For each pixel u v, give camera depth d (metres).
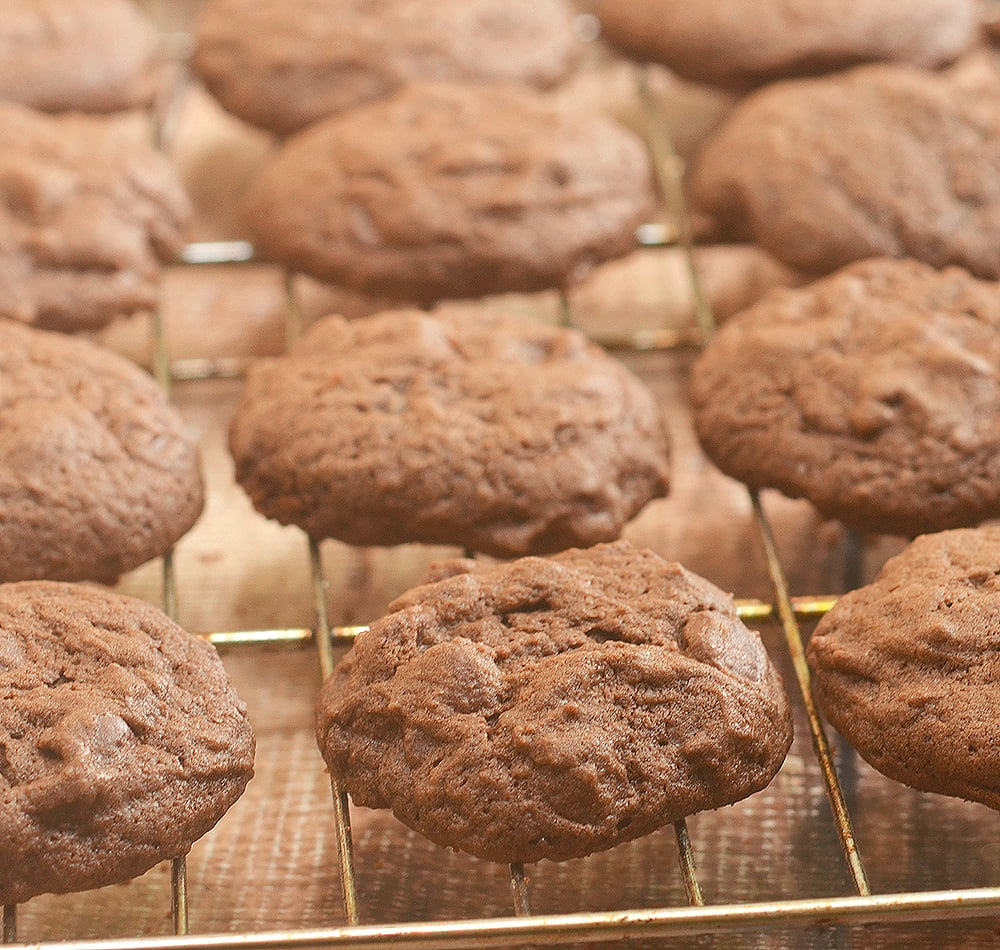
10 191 0.38
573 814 0.31
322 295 0.42
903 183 0.38
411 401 0.35
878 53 0.41
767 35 0.41
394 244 0.38
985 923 0.33
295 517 0.35
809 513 0.38
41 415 0.34
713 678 0.32
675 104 0.46
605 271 0.42
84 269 0.38
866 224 0.38
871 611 0.33
